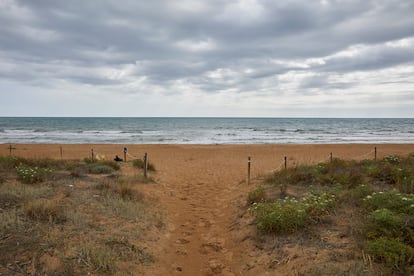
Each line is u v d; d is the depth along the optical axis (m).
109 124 73.69
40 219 5.34
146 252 4.77
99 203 6.64
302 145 27.58
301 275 3.90
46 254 4.17
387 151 23.17
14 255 4.09
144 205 7.10
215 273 4.48
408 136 41.81
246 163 16.06
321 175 9.09
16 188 7.18
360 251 4.18
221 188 9.96
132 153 20.78
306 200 6.27
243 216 6.59
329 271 3.79
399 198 5.57
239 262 4.77
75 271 3.85
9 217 5.20
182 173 12.77
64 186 8.00
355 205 6.30
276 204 5.93
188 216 7.07
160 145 27.11
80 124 71.44
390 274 3.51
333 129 59.03
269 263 4.47
